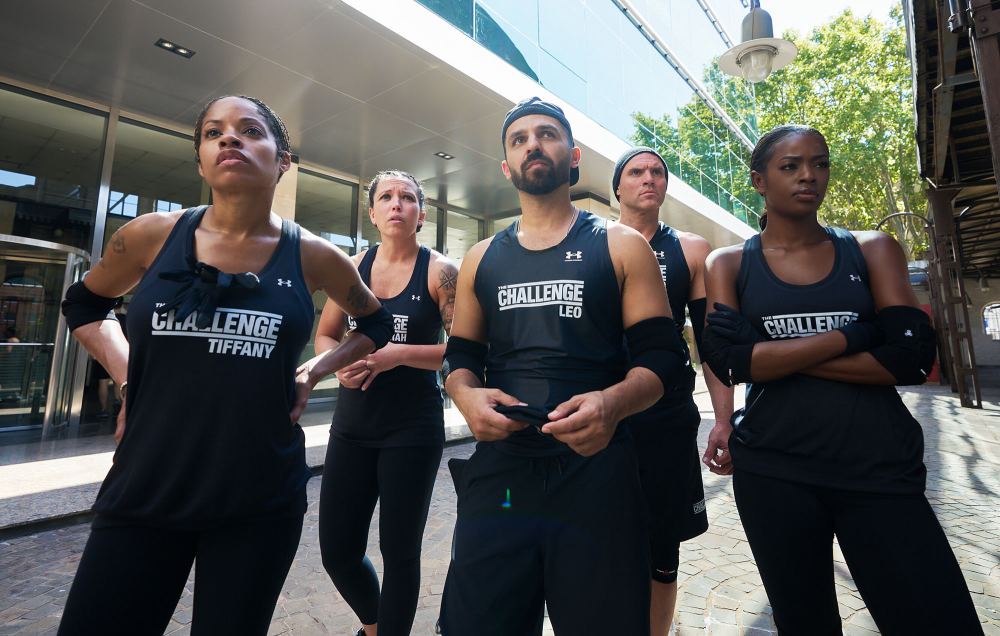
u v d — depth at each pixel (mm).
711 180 14656
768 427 1474
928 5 4059
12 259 6562
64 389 6875
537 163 1290
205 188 7922
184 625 2441
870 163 22750
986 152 7234
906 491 1281
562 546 1116
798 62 24578
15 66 6102
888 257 1479
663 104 12672
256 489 1149
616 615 1055
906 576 1216
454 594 1165
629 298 1268
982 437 6875
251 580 1126
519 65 8078
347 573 2000
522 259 1308
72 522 3670
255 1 5156
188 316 1142
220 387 1138
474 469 1272
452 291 2191
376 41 5840
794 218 1584
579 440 1032
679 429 1959
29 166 6555
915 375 1332
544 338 1230
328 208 9500
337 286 1521
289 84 6656
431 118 7574
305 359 8031
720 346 1562
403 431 1962
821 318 1495
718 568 3096
